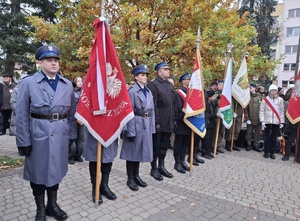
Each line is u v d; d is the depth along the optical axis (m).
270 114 6.82
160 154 4.92
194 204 3.78
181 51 7.52
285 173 5.63
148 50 7.20
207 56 7.74
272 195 4.32
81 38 8.09
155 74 7.32
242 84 7.01
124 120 3.48
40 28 8.27
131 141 4.07
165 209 3.57
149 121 4.23
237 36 7.73
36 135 2.94
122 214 3.37
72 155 5.39
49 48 2.96
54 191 3.20
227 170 5.59
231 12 8.79
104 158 3.64
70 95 3.22
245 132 7.78
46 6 15.20
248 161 6.47
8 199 3.67
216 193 4.26
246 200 4.05
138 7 7.93
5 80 8.30
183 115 5.17
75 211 3.39
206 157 6.53
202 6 7.73
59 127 3.04
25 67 14.51
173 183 4.59
